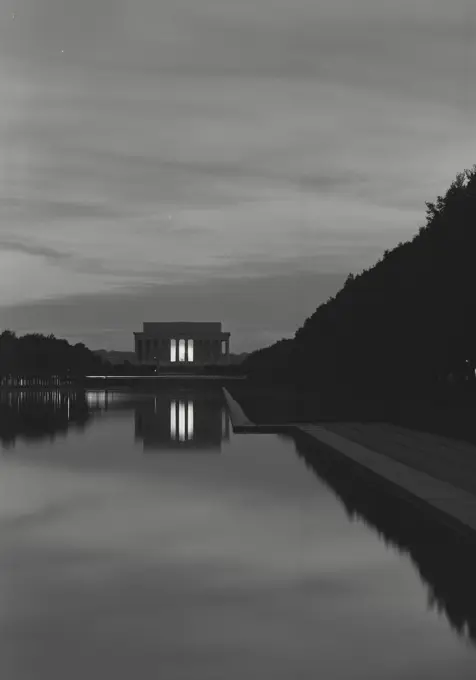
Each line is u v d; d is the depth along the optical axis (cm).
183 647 901
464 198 4319
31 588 1146
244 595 1111
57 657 869
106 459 2725
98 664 848
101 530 1548
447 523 1603
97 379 15725
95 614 1023
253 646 905
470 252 4178
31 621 995
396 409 5375
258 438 3572
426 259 4609
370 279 7181
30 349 16038
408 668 837
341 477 2297
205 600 1086
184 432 3900
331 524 1612
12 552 1369
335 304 8969
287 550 1380
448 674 820
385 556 1338
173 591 1130
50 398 8669
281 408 5919
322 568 1260
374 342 6366
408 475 2155
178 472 2398
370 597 1101
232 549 1387
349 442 3106
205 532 1529
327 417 4781
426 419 4347
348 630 961
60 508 1791
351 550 1383
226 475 2334
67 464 2589
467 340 4388
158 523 1620
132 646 905
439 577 1202
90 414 5444
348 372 8038
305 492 2020
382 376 7025
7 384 15362
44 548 1398
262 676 813
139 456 2823
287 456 2831
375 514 1716
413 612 1033
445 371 5772
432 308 4444
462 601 1081
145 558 1325
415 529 1557
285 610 1041
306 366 10462
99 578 1199
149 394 10212
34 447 3141
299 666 842
